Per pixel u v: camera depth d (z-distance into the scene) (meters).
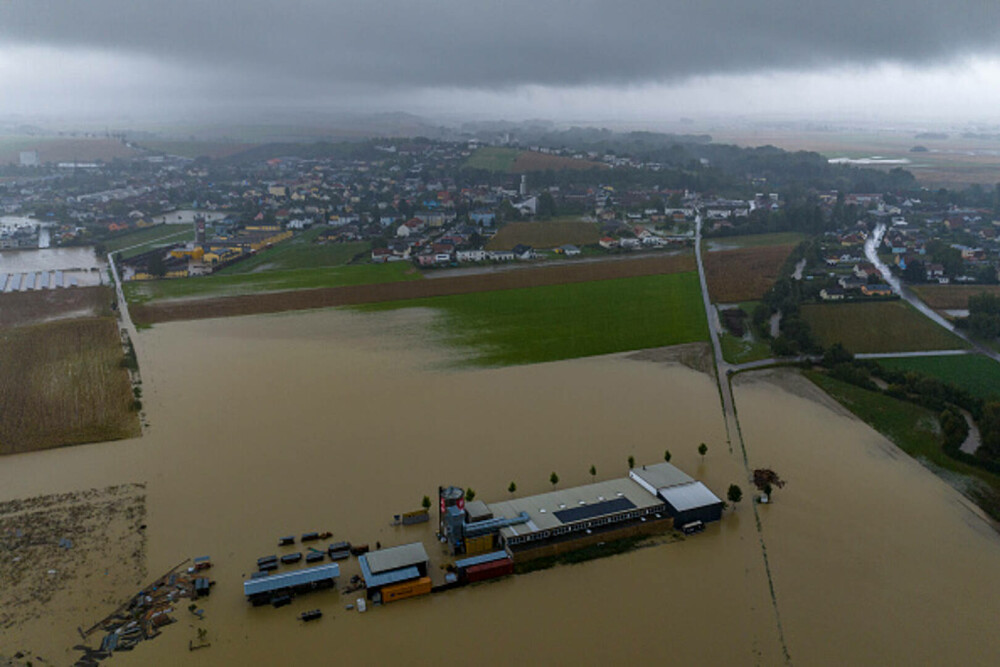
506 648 64.69
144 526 82.00
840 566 76.75
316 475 93.19
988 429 105.69
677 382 127.00
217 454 98.75
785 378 130.12
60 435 104.62
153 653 63.34
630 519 83.19
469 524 78.38
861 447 104.00
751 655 64.12
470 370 131.50
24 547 78.06
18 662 61.81
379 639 65.69
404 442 102.44
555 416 112.00
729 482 93.12
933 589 73.38
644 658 63.53
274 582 70.25
